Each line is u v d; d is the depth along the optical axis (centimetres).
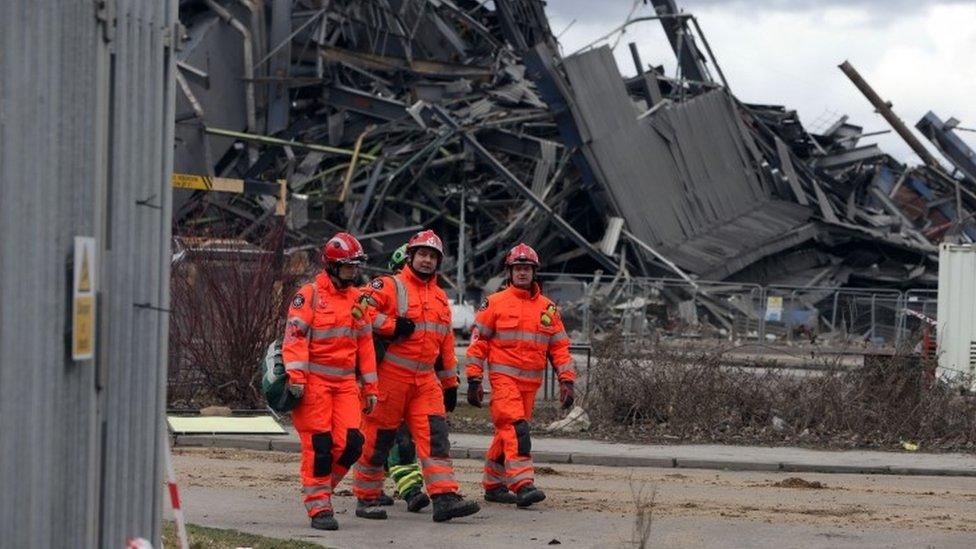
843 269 13188
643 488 3225
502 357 2884
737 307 9450
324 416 2561
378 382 2695
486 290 11706
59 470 1456
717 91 13275
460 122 12350
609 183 11869
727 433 4206
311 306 2547
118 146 1541
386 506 2906
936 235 13950
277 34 12400
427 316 2711
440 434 2708
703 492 3191
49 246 1425
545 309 2909
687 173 12594
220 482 3130
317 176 12050
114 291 1558
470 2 15038
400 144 12444
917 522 2803
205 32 11700
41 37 1400
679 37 13300
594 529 2609
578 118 11806
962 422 4256
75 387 1479
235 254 4641
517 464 2862
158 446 1683
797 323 9200
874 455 3944
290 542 2352
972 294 5659
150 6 1612
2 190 1356
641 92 13575
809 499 3119
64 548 1468
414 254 2727
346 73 13112
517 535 2538
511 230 12012
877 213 14138
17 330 1383
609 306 9875
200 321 4572
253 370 4553
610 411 4309
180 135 10962
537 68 11812
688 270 11944
